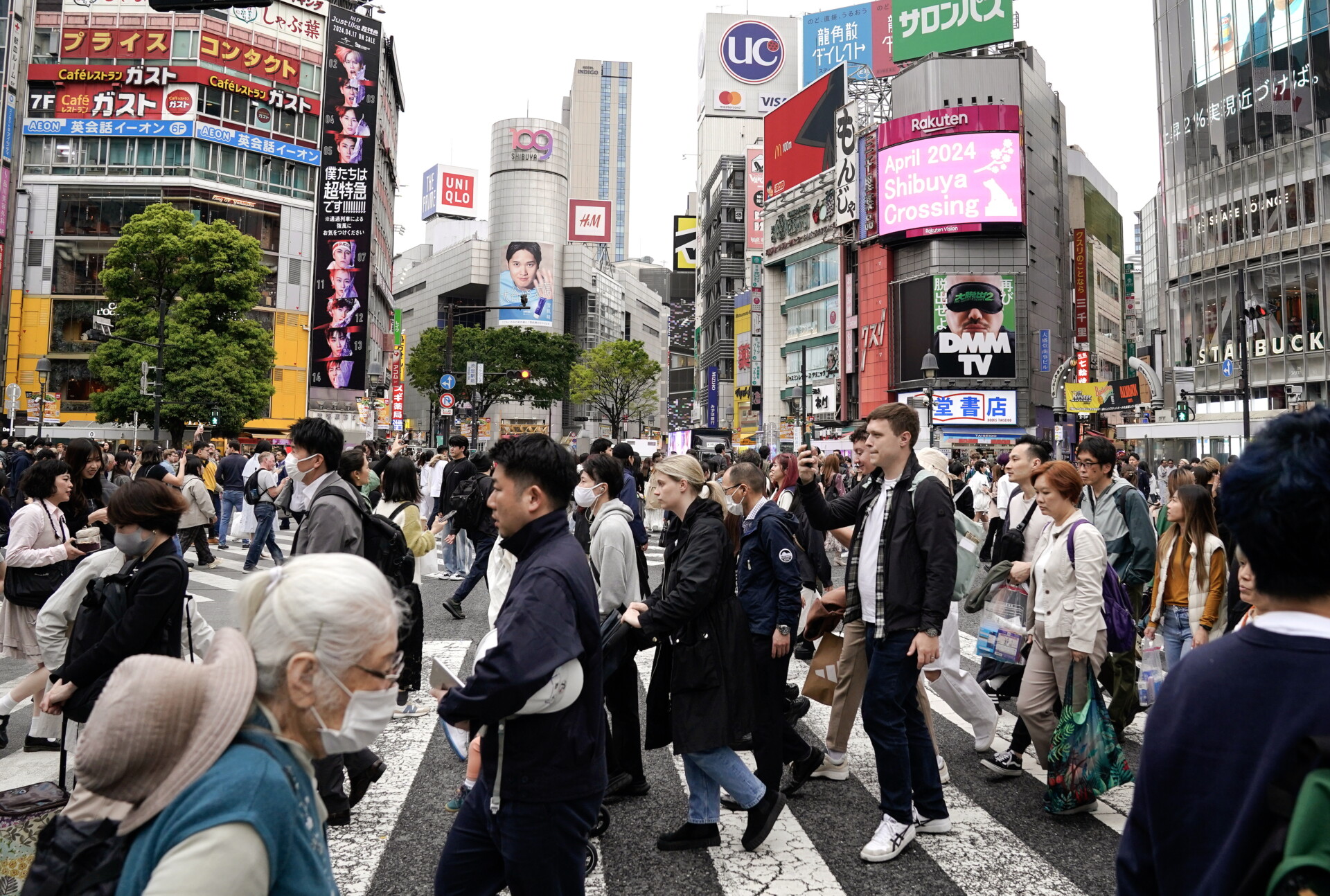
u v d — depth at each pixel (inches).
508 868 89.8
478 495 358.9
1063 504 174.6
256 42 1860.2
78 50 1769.2
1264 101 1435.8
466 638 324.8
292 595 54.7
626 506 188.5
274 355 1520.7
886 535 153.0
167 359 1352.1
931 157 1676.9
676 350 3875.5
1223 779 48.2
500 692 84.1
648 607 144.7
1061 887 139.3
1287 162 1398.9
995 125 1644.9
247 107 1861.5
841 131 1943.9
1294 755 45.3
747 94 3405.5
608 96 7450.8
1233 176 1497.3
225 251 1424.7
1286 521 49.3
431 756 201.5
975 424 1625.2
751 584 174.4
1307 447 50.2
